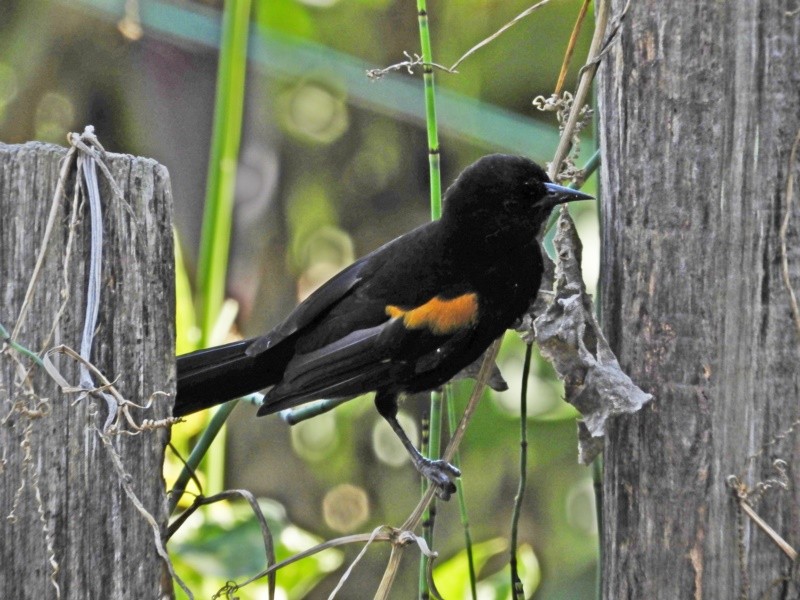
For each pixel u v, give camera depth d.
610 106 6.11
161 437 5.26
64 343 5.03
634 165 5.91
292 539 7.77
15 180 4.96
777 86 5.46
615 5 6.07
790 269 5.46
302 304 8.18
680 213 5.74
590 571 12.69
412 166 14.60
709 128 5.65
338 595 13.72
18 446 4.97
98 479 5.11
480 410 12.38
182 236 13.58
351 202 14.64
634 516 5.96
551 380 12.65
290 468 14.04
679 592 5.79
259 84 14.05
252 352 7.30
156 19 10.72
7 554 4.95
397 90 11.39
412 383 8.24
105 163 5.12
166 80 13.59
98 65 13.55
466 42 13.46
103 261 5.11
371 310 8.08
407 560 13.73
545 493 12.98
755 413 5.54
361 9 13.72
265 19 12.51
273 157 14.35
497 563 13.11
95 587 5.11
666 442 5.81
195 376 7.15
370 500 14.12
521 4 13.29
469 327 7.97
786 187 5.45
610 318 6.12
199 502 6.31
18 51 13.47
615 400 5.81
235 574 7.50
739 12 5.54
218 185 8.05
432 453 6.83
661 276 5.81
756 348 5.53
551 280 8.11
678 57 5.72
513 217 7.78
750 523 5.55
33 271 4.99
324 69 13.00
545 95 13.47
